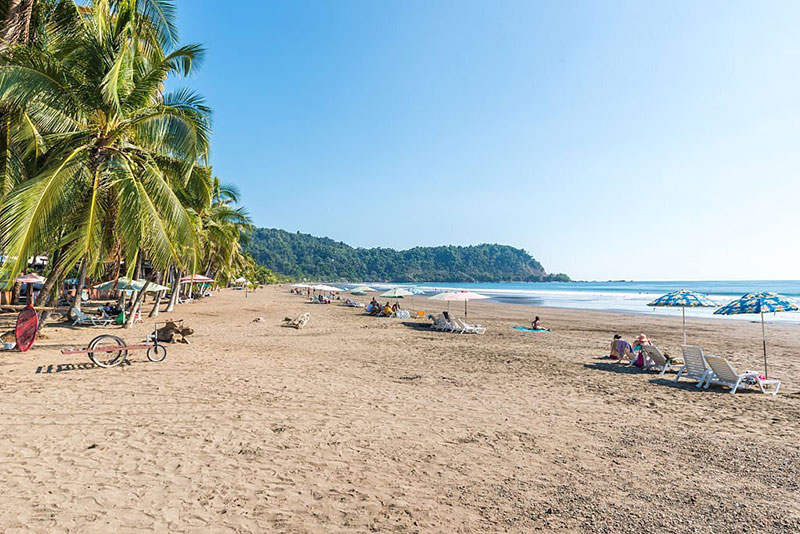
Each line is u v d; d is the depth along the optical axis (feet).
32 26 39.68
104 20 38.93
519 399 26.48
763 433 20.70
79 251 36.78
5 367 29.89
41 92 33.60
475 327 63.21
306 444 18.10
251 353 40.29
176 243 42.60
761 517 12.84
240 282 156.87
